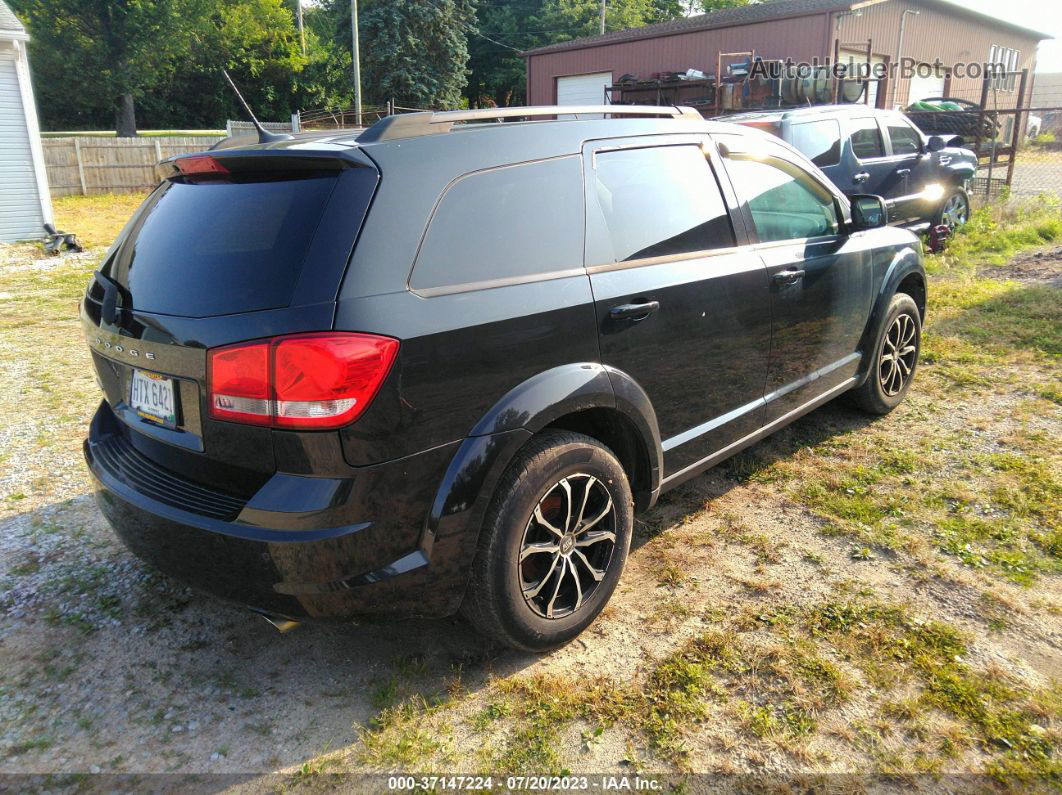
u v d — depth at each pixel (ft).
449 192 7.50
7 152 43.16
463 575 7.51
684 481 10.32
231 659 8.63
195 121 153.48
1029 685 7.80
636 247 9.23
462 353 7.19
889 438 14.06
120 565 10.50
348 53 133.90
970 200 36.96
